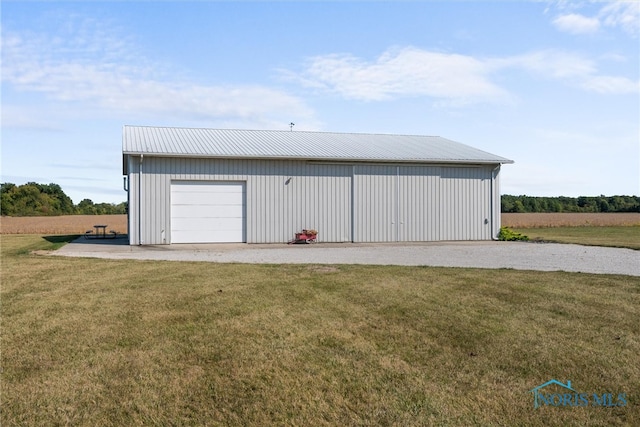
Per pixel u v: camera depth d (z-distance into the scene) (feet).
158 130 63.21
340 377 13.15
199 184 52.75
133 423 10.77
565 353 14.85
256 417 11.04
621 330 17.15
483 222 61.21
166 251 44.70
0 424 10.64
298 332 16.89
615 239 69.05
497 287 24.71
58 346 15.42
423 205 59.11
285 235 55.06
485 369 13.70
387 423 10.79
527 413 11.27
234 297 22.13
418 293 23.13
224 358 14.44
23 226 107.14
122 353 14.82
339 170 56.49
